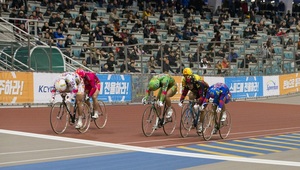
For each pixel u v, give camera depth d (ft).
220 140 75.51
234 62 166.91
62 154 60.18
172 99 149.69
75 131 82.23
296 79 191.83
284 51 184.65
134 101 143.95
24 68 124.06
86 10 179.22
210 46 160.45
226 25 221.25
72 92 76.33
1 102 116.67
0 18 136.77
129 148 65.62
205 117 74.13
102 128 88.17
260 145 71.36
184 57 153.69
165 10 206.80
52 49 128.67
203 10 227.81
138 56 145.28
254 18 234.79
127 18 189.06
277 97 180.96
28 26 146.00
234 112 128.98
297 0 291.38
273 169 52.75
